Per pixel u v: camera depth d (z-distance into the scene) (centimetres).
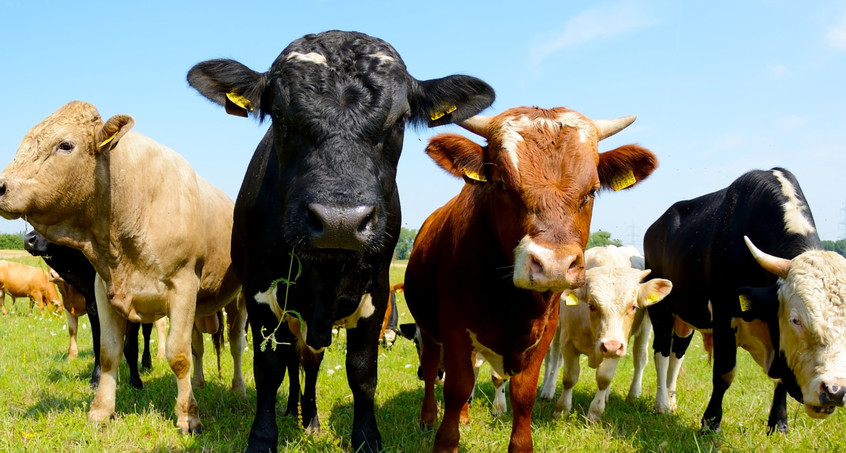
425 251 548
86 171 477
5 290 1622
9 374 738
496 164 399
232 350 702
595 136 403
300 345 498
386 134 392
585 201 383
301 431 546
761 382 842
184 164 557
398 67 404
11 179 450
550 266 349
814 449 517
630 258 936
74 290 921
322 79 378
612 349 554
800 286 463
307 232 350
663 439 545
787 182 583
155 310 536
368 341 465
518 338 441
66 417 526
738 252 591
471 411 652
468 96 457
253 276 452
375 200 353
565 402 666
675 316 746
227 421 560
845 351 436
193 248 541
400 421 599
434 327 553
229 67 412
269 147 466
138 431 501
